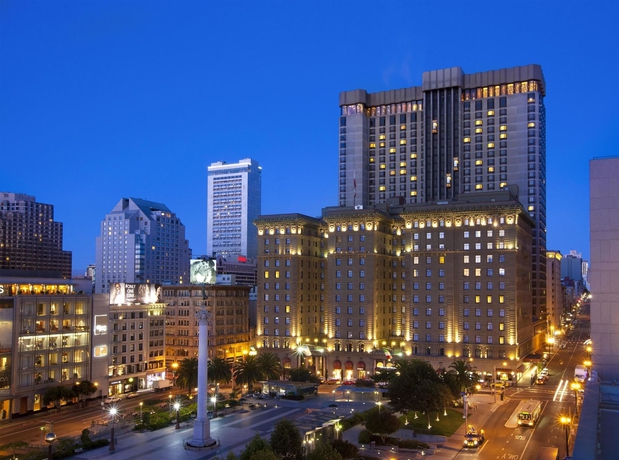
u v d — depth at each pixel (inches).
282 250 7854.3
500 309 6702.8
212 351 7864.2
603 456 1804.9
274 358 6579.7
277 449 3034.0
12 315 5255.9
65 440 3769.7
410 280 7150.6
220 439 4077.3
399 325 7795.3
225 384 6747.1
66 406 5610.2
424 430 4343.0
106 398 6028.5
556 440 4106.8
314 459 2891.2
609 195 2484.0
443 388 4478.3
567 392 6023.6
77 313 5876.0
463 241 6929.1
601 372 2445.9
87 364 5944.9
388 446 3919.8
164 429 4407.0
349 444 3570.4
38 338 5457.7
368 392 5536.4
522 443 4033.0
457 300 6899.6
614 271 2449.6
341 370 7367.1
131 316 6722.4
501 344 6663.4
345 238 7519.7
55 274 6894.7
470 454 3786.9
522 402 5177.2
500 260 6742.1
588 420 1878.7
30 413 5285.4
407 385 4456.2
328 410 5032.0
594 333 2468.0
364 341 7308.1
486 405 5369.1
